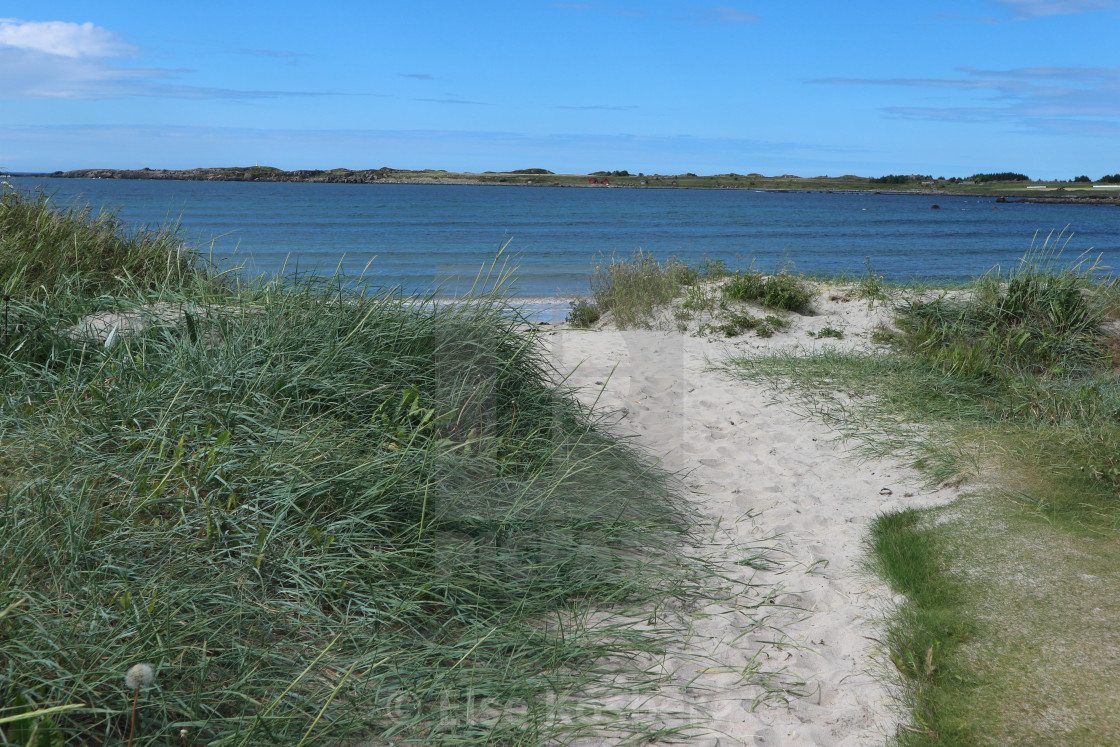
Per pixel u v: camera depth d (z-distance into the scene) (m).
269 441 3.54
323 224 41.25
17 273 5.60
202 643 2.55
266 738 2.27
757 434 6.04
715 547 4.11
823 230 46.47
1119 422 5.64
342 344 4.15
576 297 7.79
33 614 2.38
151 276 6.79
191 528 3.04
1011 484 4.61
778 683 2.89
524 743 2.44
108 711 2.06
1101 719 2.46
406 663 2.70
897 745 2.49
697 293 10.09
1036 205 99.12
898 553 3.86
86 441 3.42
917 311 9.40
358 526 3.24
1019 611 3.17
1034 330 8.52
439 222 45.19
